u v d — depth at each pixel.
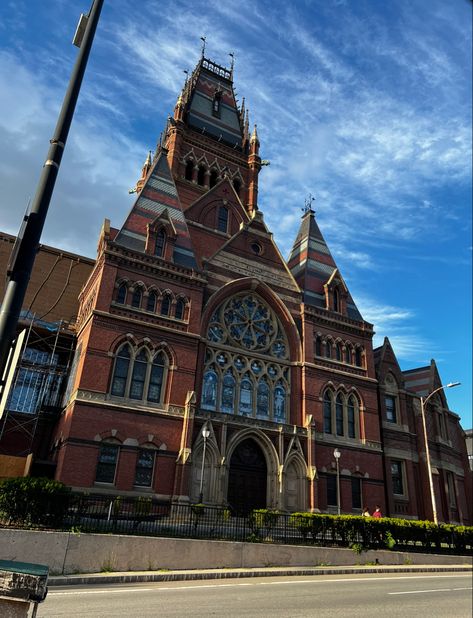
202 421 32.28
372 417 40.41
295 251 49.03
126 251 34.09
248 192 54.34
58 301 41.25
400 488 40.16
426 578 20.73
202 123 55.72
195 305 35.53
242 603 12.59
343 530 25.06
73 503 19.14
